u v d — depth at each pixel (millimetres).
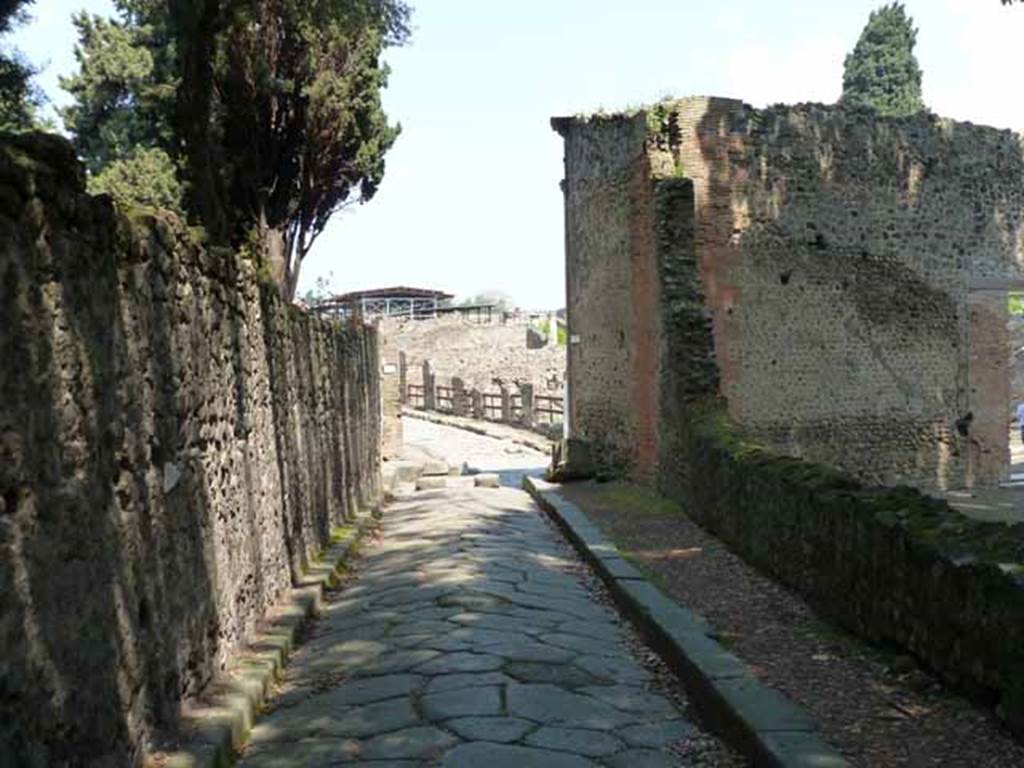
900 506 5750
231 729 4492
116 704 3623
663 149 13547
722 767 4449
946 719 4445
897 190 14961
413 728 4867
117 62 23516
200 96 12477
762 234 14016
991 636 4340
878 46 41125
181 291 4848
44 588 3023
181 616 4574
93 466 3514
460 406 34469
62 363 3264
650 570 8422
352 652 6336
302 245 21328
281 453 7633
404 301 52219
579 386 16938
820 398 14406
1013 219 15922
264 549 6781
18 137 3141
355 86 20141
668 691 5590
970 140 15539
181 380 4766
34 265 3064
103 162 23797
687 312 12375
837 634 6102
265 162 19531
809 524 6930
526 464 21594
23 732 2826
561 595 8039
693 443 11164
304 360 8977
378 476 16016
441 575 8695
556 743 4684
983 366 15672
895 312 14969
